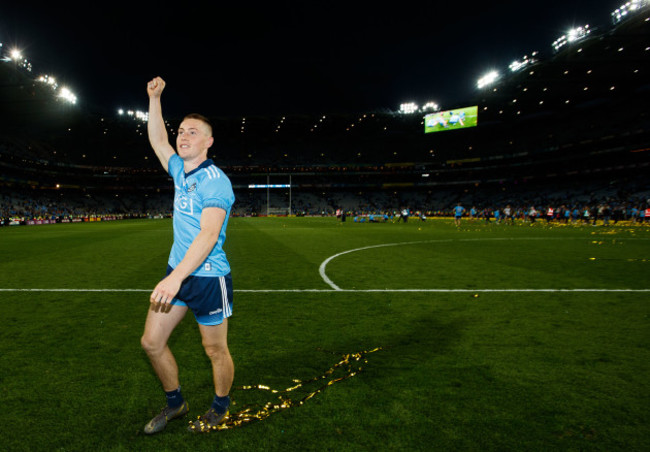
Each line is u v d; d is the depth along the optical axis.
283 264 9.61
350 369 3.27
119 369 3.28
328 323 4.63
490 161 66.94
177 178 2.34
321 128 76.88
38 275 8.09
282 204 74.75
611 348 3.76
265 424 2.45
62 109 57.56
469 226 29.83
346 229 25.25
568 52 41.81
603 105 57.53
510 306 5.45
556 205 51.00
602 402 2.70
